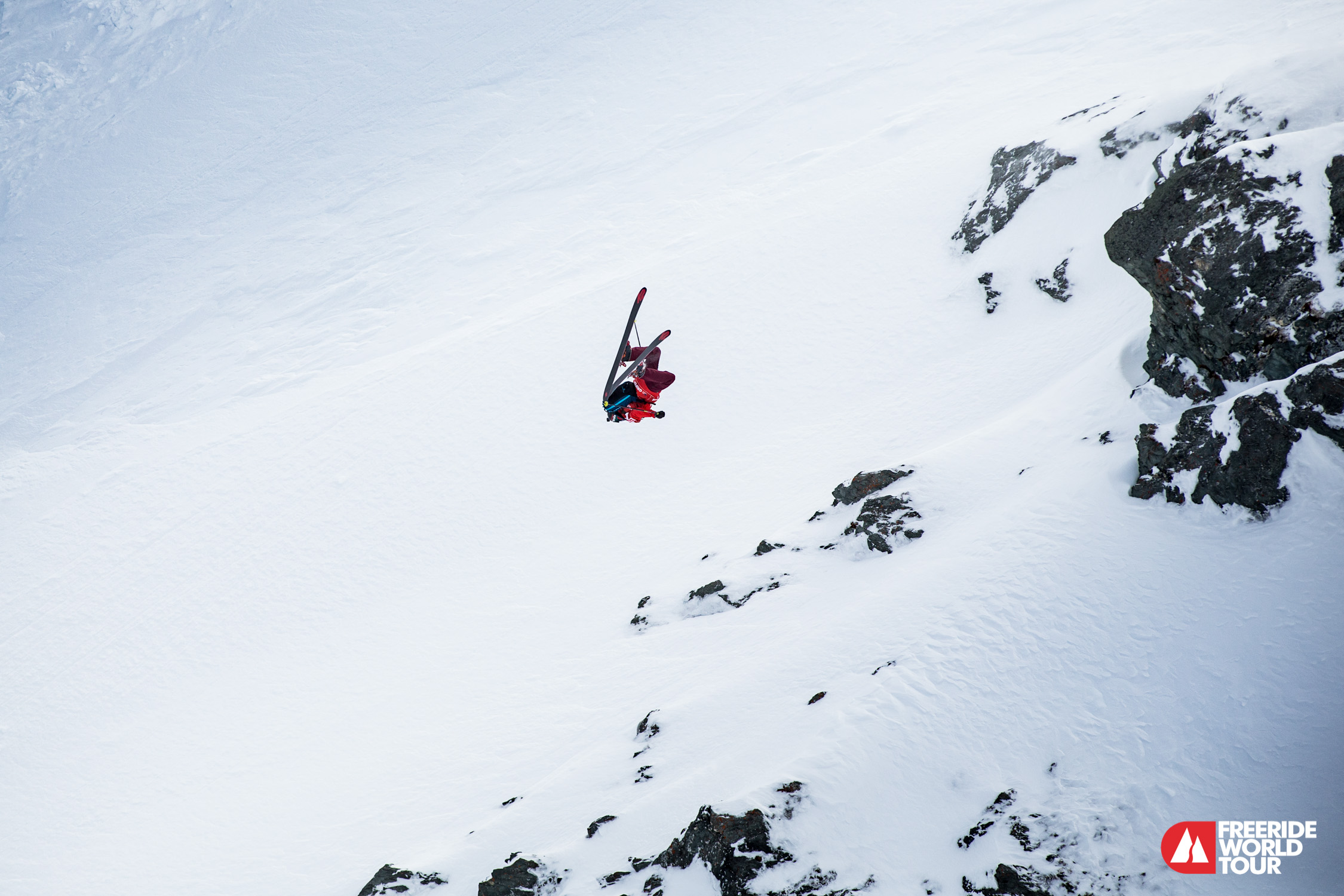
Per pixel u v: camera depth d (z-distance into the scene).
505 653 20.78
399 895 10.51
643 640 17.19
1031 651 9.71
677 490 25.92
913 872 7.81
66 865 19.73
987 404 21.50
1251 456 10.38
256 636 26.62
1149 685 8.77
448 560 27.03
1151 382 13.85
